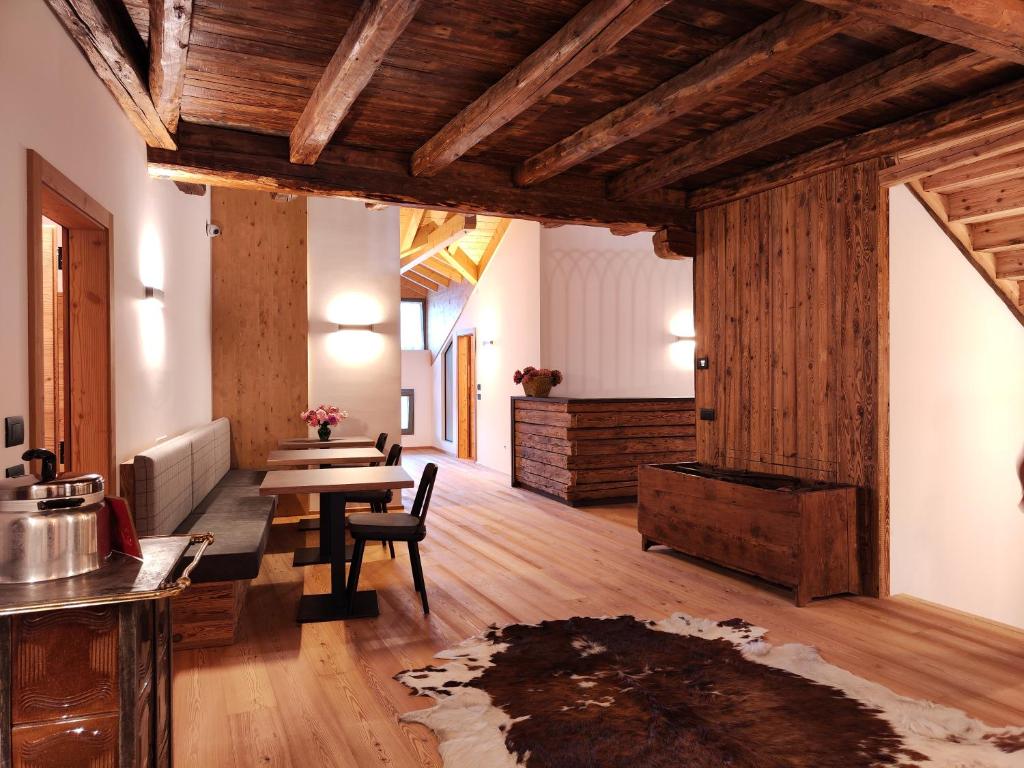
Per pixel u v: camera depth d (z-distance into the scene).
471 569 5.23
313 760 2.58
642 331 9.39
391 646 3.71
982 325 5.05
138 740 1.84
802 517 4.32
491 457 11.16
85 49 3.16
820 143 4.76
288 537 6.54
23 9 2.57
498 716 2.87
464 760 2.53
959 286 4.91
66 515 1.86
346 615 4.16
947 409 4.85
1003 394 5.18
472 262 11.59
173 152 4.45
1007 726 2.79
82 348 3.59
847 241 4.67
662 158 5.13
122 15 3.14
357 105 4.14
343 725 2.84
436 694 3.09
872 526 4.51
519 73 3.48
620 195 5.60
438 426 14.70
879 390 4.46
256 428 7.62
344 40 3.11
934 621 4.05
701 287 5.95
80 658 1.79
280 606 4.42
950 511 4.90
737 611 4.24
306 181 4.78
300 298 7.74
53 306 4.03
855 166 4.61
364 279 7.77
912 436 4.65
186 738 2.74
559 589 4.71
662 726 2.77
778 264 5.20
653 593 4.61
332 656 3.57
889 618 4.11
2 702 1.74
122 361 3.94
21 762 1.76
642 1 2.69
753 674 3.27
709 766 2.49
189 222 6.07
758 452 5.38
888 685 3.20
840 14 2.79
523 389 9.79
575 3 2.97
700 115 4.35
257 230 7.63
